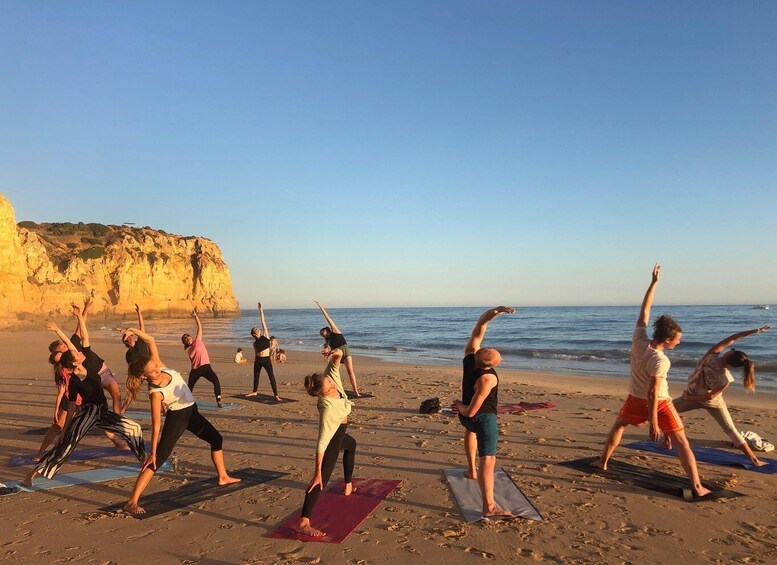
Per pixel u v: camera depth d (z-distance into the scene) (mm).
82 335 7422
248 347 30297
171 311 88250
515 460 6605
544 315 93875
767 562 3920
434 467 6344
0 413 10195
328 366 4766
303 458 6809
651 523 4633
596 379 15977
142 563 3883
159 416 4949
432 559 3936
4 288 55750
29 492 5453
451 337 43688
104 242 85500
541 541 4254
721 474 6039
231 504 5082
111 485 5680
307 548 4121
